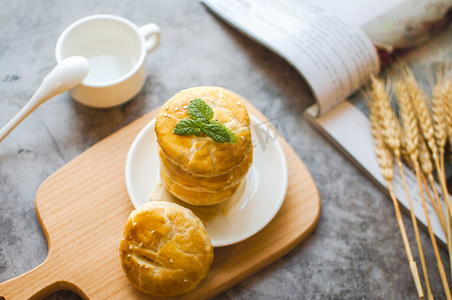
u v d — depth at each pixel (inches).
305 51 20.6
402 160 20.6
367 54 21.1
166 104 16.9
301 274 19.1
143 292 17.3
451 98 19.9
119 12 22.8
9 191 19.4
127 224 17.0
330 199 20.3
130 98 20.3
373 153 20.6
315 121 21.2
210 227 18.2
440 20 21.5
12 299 17.1
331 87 20.5
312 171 20.6
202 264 16.9
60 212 18.5
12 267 18.4
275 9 21.9
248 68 22.3
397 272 19.3
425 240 19.8
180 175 16.8
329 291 18.9
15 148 20.0
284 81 22.2
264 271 19.1
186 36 22.7
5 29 21.9
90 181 19.0
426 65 21.8
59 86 18.4
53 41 22.0
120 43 21.0
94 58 20.7
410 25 21.4
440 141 19.4
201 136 16.3
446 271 19.4
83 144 20.4
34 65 21.5
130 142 19.7
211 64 22.2
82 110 20.9
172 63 22.1
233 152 16.3
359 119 21.2
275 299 18.7
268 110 21.6
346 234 19.8
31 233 18.9
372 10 21.6
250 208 18.6
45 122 20.5
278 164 19.1
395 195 20.1
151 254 16.6
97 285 17.6
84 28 20.1
